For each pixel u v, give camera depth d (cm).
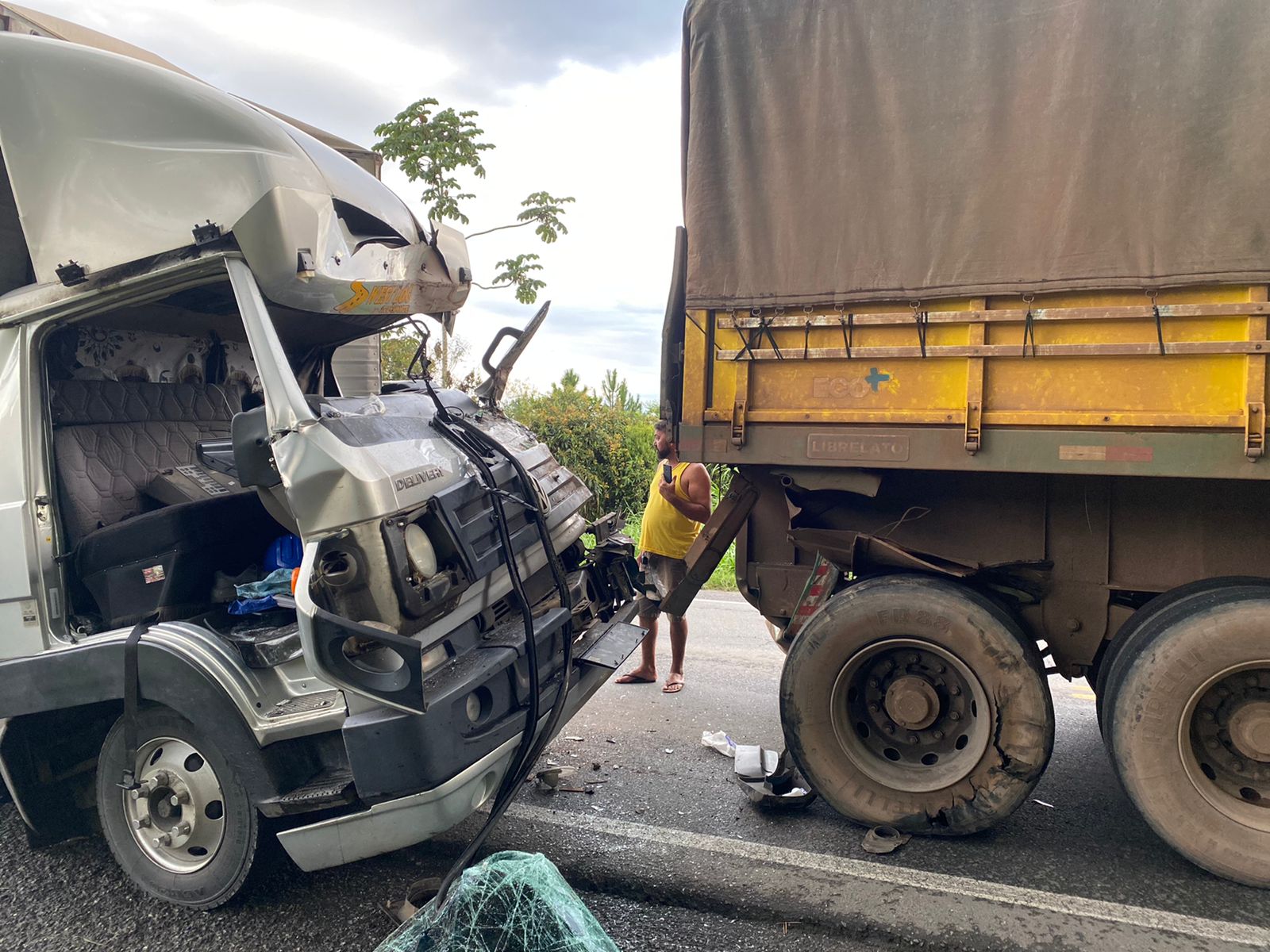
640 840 361
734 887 322
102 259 315
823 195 365
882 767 368
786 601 429
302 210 304
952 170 345
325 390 482
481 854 351
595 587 428
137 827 329
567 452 1362
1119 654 343
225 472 382
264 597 325
